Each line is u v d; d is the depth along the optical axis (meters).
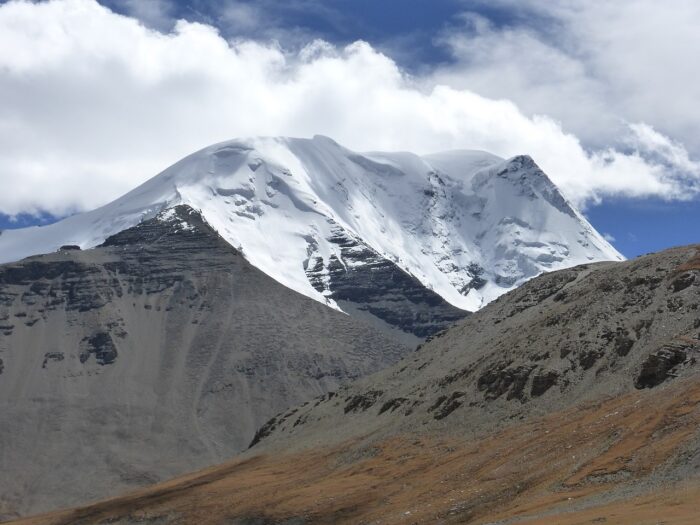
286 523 107.88
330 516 104.88
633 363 106.19
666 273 120.88
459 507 86.88
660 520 60.69
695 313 108.25
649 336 109.50
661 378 99.31
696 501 63.38
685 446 74.69
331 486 115.62
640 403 91.62
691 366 97.31
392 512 97.12
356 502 106.12
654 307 114.56
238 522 115.12
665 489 68.69
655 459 75.62
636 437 81.81
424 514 89.38
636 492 70.75
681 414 81.31
